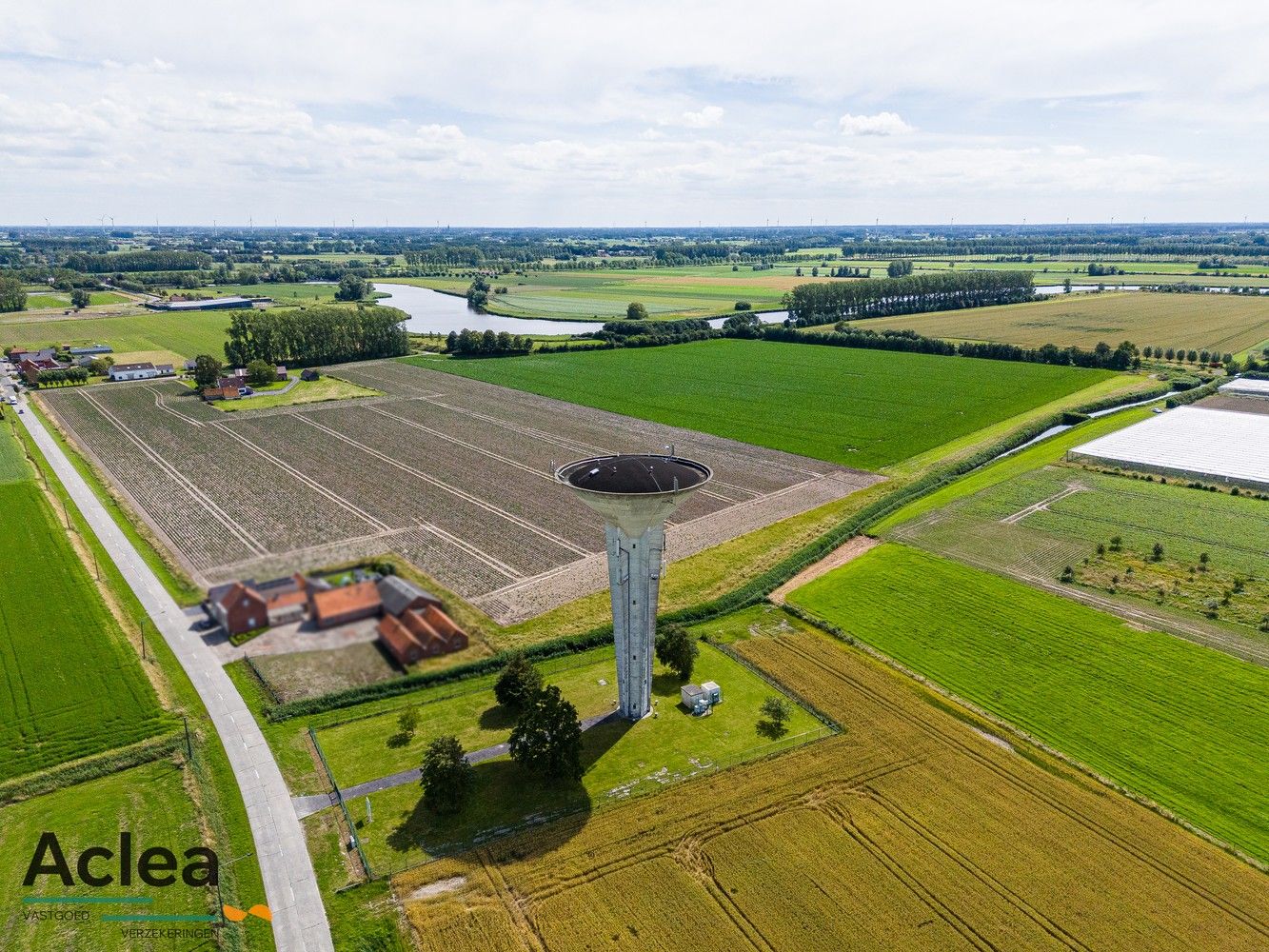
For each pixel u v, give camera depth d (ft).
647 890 128.57
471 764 156.25
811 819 143.84
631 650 167.73
